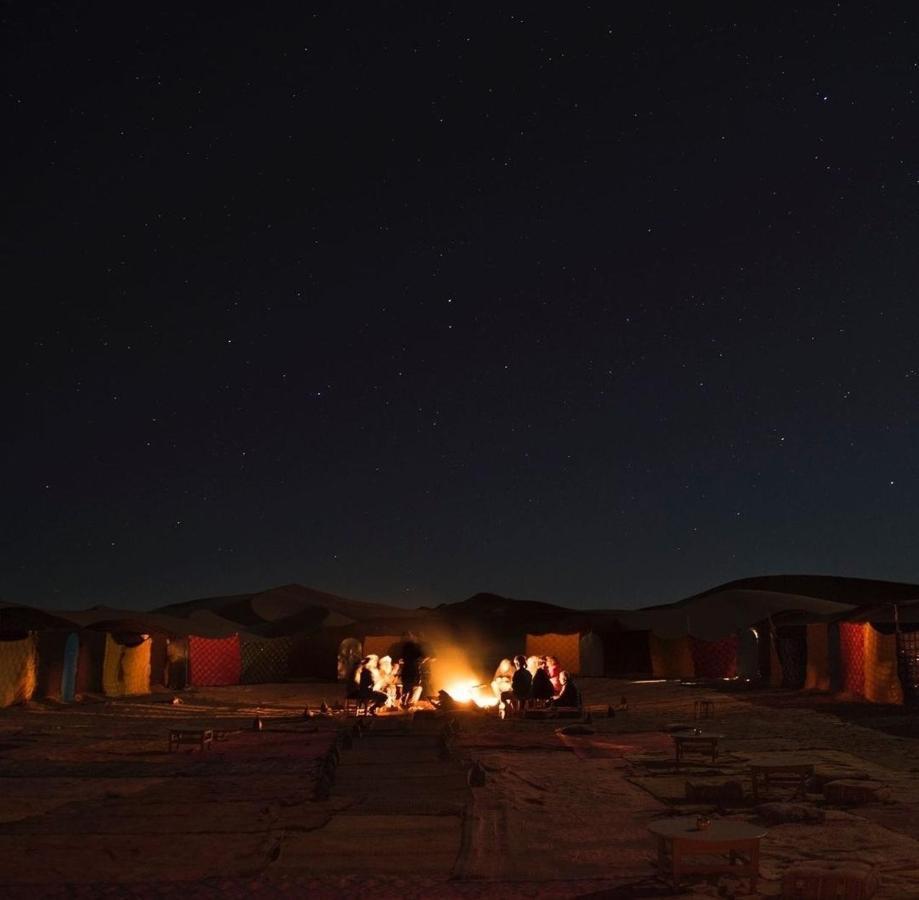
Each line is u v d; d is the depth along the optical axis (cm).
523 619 6188
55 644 3048
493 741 1888
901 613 2775
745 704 2827
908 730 2019
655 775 1443
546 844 996
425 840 1026
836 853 938
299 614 5719
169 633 3956
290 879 875
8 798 1279
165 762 1631
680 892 826
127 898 816
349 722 2364
